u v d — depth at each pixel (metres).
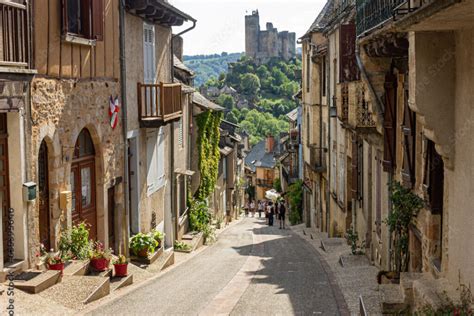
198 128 27.30
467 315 7.30
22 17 10.70
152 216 19.55
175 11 19.39
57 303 10.48
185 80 28.42
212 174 29.52
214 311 11.04
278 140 78.75
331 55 24.70
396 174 13.12
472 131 7.54
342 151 22.83
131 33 17.08
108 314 10.41
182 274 15.90
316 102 29.48
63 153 12.55
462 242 7.98
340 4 24.44
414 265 11.48
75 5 13.09
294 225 38.84
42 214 12.16
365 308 10.26
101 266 13.27
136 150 17.61
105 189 14.98
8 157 10.85
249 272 16.36
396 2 10.50
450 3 5.47
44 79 11.62
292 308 11.47
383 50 11.41
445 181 8.91
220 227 36.28
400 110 12.78
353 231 19.97
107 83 15.03
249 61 121.06
